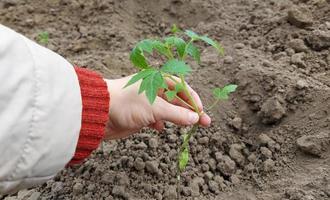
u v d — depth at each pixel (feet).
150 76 1.52
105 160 2.07
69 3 3.12
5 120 1.37
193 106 1.81
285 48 2.50
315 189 1.83
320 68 2.34
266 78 2.27
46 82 1.45
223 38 2.73
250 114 2.25
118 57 2.67
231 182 2.01
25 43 1.46
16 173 1.43
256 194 1.92
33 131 1.41
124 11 3.06
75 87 1.51
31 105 1.41
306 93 2.17
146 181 1.98
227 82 2.38
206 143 2.12
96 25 2.98
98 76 1.62
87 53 2.79
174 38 1.77
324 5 2.61
